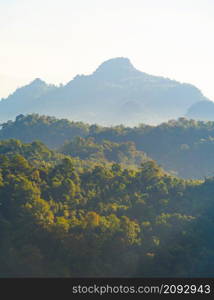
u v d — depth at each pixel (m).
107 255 177.88
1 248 169.25
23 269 162.38
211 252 186.00
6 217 184.88
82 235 177.50
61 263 167.25
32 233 175.88
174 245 186.75
